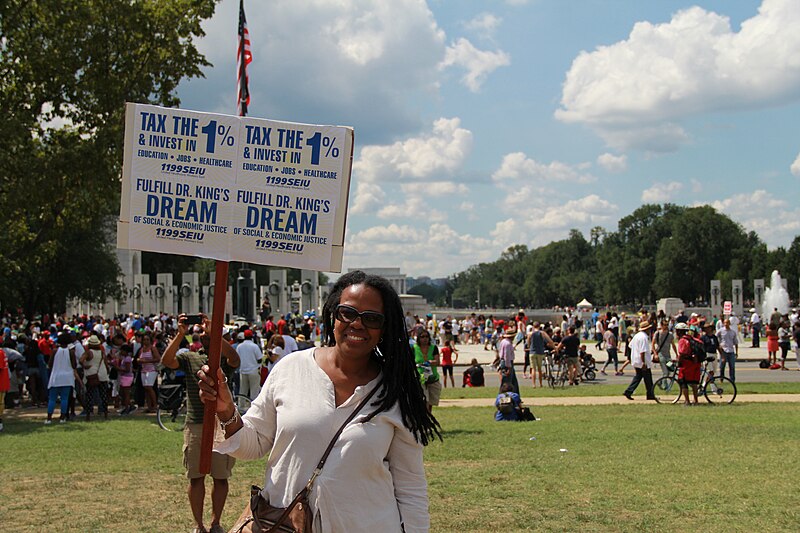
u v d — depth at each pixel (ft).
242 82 15.49
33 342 81.30
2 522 29.78
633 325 165.17
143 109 14.62
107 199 90.58
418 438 13.20
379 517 12.60
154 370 72.02
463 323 200.95
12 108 88.38
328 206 14.57
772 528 27.94
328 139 14.56
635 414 62.95
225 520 30.12
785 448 44.55
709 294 448.65
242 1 15.58
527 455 43.19
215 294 14.20
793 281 449.48
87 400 67.46
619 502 31.91
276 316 210.18
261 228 14.56
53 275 210.59
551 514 30.09
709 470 38.29
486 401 76.54
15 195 82.33
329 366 13.25
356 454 12.57
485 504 31.83
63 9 84.28
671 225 498.28
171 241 14.62
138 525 29.32
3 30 85.40
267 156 14.60
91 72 87.56
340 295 13.51
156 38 89.30
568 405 70.90
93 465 42.34
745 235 478.59
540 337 92.07
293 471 12.65
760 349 157.89
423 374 52.49
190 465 27.63
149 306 269.03
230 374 29.96
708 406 68.64
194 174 14.62
